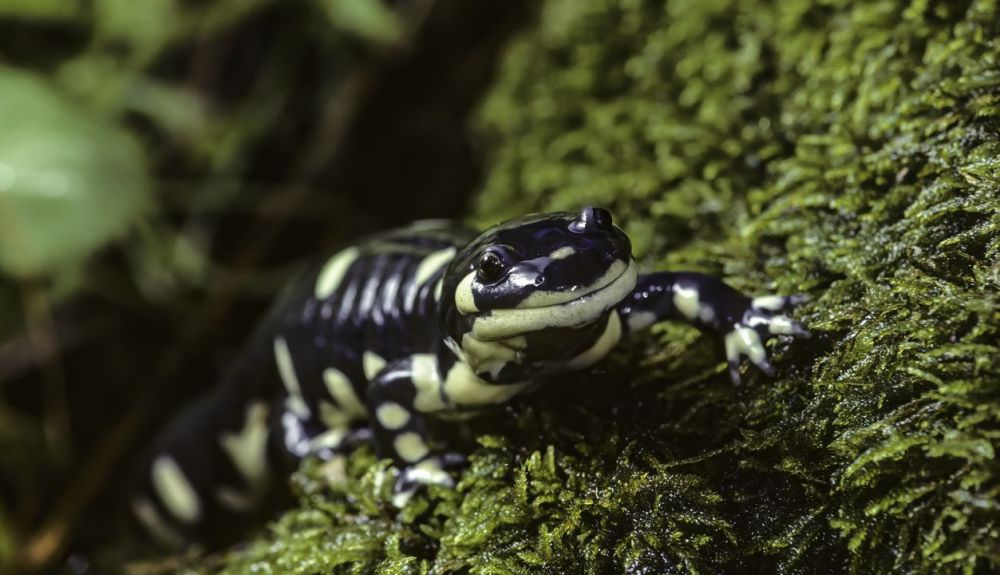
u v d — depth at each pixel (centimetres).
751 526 40
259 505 50
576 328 40
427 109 65
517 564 40
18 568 53
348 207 65
